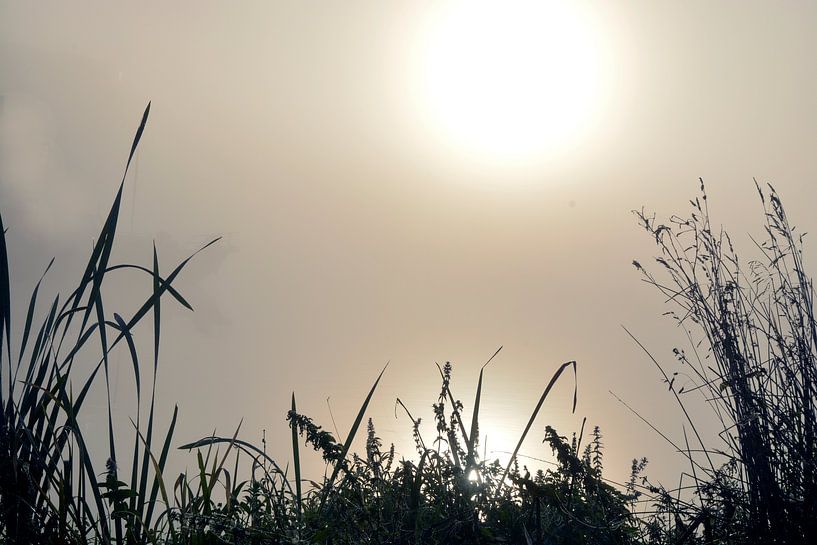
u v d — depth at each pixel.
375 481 3.86
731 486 3.87
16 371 3.63
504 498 3.85
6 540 3.38
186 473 3.89
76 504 3.98
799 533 3.54
